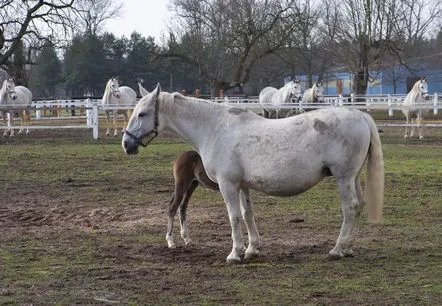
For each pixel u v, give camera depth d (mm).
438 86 61531
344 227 7637
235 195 7645
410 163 17344
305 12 49125
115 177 15188
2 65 39250
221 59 51281
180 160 8391
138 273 7125
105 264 7559
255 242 7828
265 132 7523
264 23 46562
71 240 8953
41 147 21891
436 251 8023
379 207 7578
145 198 12438
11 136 25984
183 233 8664
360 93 45625
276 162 7395
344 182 7445
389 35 44531
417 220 10109
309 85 56500
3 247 8492
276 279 6828
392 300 6012
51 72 76062
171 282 6742
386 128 29953
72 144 22797
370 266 7309
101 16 48219
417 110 24547
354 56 46031
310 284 6598
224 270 7254
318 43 55594
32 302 6051
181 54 48812
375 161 7582
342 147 7340
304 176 7414
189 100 7906
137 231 9562
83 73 71688
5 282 6746
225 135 7656
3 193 13172
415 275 6902
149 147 21859
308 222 10055
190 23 49562
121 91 26500
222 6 48906
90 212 11094
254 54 47469
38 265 7496
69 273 7117
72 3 35344
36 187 13898
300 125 7461
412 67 60656
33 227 9969
